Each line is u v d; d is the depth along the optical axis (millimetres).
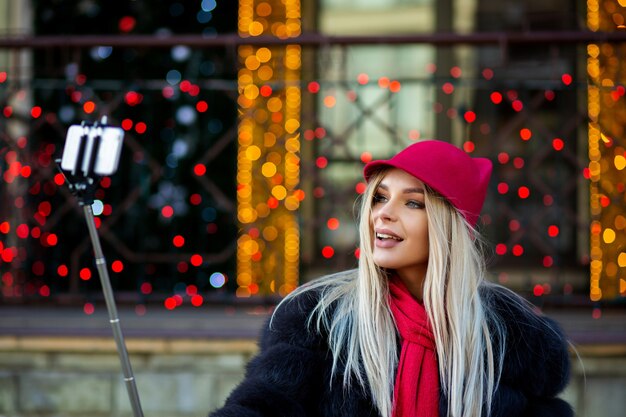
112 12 6676
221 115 6645
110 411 4562
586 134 6133
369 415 2238
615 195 5922
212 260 5660
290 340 2305
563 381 2387
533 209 6309
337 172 6438
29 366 4605
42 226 5559
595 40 4828
